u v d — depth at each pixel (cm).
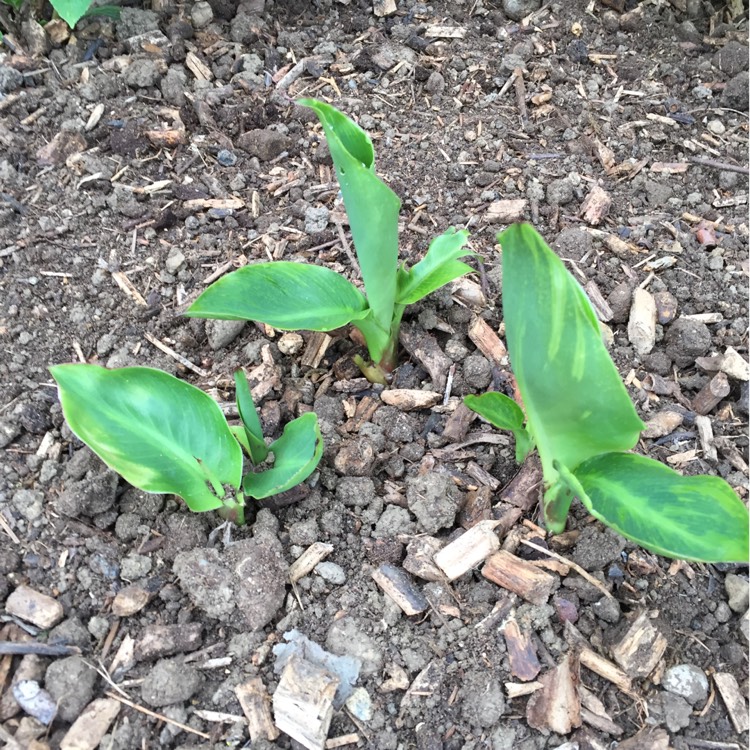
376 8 74
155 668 39
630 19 74
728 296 55
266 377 50
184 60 68
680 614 42
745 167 63
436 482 44
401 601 41
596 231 58
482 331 52
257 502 45
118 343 51
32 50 66
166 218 57
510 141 64
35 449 46
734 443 49
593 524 44
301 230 58
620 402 35
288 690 37
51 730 37
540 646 40
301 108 65
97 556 42
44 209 57
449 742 38
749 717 39
